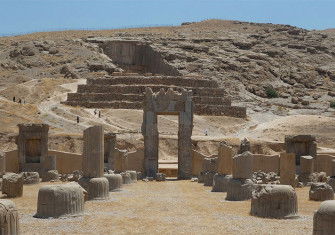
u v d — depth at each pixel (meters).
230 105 118.88
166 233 21.50
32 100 115.62
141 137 78.88
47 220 24.17
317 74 185.00
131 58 171.12
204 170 50.81
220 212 27.56
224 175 39.91
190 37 194.25
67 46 167.50
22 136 52.69
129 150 71.75
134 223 23.64
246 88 159.62
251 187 33.38
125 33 199.25
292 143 56.00
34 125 52.88
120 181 39.59
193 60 167.88
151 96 57.34
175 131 94.00
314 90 171.12
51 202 24.86
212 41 191.50
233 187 33.44
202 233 21.59
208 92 120.69
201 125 102.50
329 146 83.25
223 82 159.25
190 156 57.00
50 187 25.05
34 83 128.25
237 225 23.48
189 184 48.62
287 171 44.19
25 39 183.88
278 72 178.12
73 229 22.16
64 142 71.00
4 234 17.92
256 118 119.06
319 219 18.81
